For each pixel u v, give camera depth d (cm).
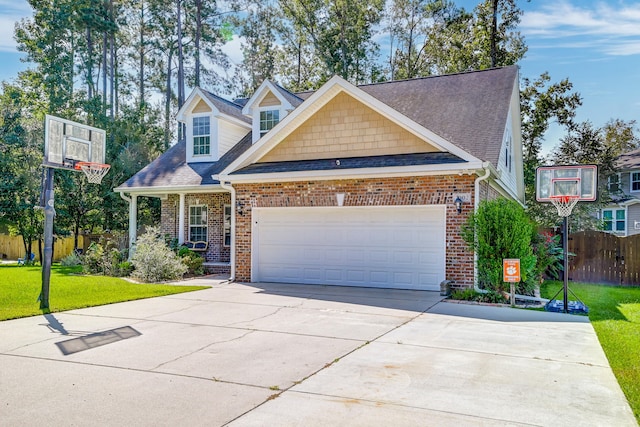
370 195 1291
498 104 1505
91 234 2548
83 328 827
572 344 718
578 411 462
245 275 1468
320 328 824
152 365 609
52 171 1072
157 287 1334
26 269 1952
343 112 1377
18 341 733
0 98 3175
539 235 1352
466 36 3172
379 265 1310
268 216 1457
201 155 1941
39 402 483
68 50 3666
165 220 1991
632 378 559
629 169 2758
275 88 1759
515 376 566
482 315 942
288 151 1450
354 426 425
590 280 1622
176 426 426
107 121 2973
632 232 2628
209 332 796
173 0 3672
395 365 607
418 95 1680
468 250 1171
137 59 4144
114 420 439
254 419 440
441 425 427
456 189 1190
